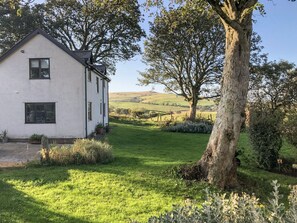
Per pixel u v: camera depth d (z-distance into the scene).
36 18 32.00
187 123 28.19
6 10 30.20
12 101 19.20
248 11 6.58
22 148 16.41
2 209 6.11
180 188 7.50
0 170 9.99
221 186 7.77
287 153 11.89
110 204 6.51
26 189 7.52
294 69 30.48
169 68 33.03
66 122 19.12
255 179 8.58
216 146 8.02
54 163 10.41
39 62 19.14
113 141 19.16
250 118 10.70
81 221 5.61
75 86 19.14
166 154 14.09
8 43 32.50
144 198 6.89
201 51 31.20
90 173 8.82
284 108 10.98
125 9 10.73
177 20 12.04
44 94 19.16
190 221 2.62
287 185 8.27
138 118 36.81
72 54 18.98
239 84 7.86
